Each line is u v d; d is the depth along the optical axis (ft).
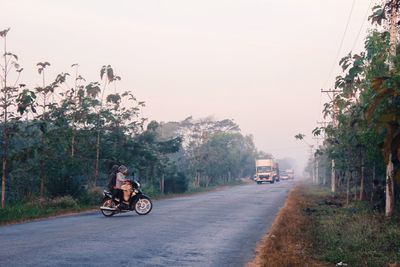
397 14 49.42
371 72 55.06
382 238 37.11
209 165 208.03
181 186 135.64
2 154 67.00
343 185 113.39
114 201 55.77
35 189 80.18
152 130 126.62
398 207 53.21
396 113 19.84
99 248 31.12
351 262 28.66
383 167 54.24
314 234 40.22
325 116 80.84
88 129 88.63
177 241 35.01
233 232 40.70
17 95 63.10
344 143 73.67
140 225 44.80
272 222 49.01
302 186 162.30
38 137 73.36
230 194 115.55
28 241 33.91
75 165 78.18
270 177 230.68
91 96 87.56
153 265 26.18
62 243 33.01
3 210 56.13
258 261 27.94
